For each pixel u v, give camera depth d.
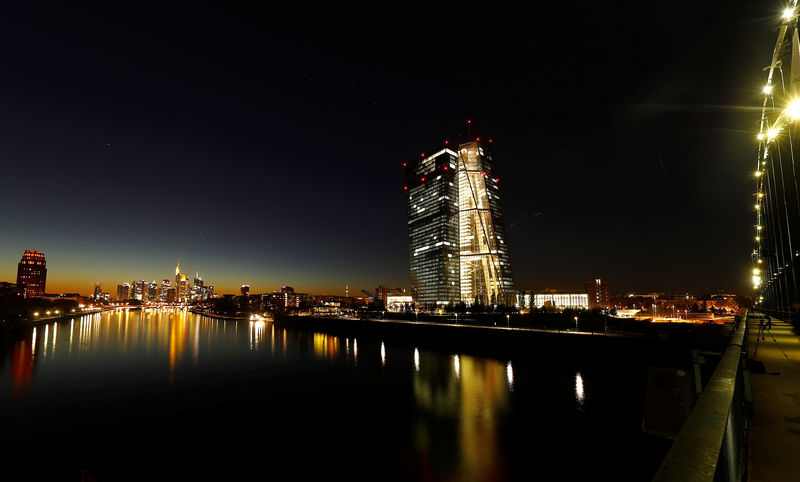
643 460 30.27
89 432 37.06
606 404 45.12
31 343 101.88
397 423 39.53
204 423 39.84
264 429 38.12
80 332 138.00
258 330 170.50
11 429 37.62
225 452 32.66
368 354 90.12
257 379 60.78
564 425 38.25
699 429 2.33
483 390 52.62
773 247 50.56
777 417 7.12
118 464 30.33
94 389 53.16
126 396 49.81
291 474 28.73
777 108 27.08
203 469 29.52
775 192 45.34
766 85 26.89
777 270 47.81
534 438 35.03
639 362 63.06
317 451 32.75
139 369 68.12
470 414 42.19
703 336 62.03
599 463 29.84
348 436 36.12
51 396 49.31
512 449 32.66
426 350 97.50
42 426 38.50
